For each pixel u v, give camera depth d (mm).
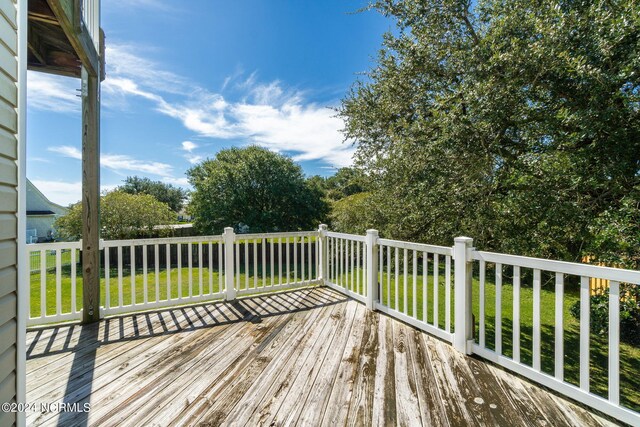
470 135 2928
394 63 4184
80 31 2395
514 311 2221
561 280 1953
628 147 2553
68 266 9180
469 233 3291
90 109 3105
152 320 3250
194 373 2221
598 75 2352
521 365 2162
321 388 2043
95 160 3160
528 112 2879
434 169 3303
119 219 9570
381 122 4797
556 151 2889
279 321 3236
